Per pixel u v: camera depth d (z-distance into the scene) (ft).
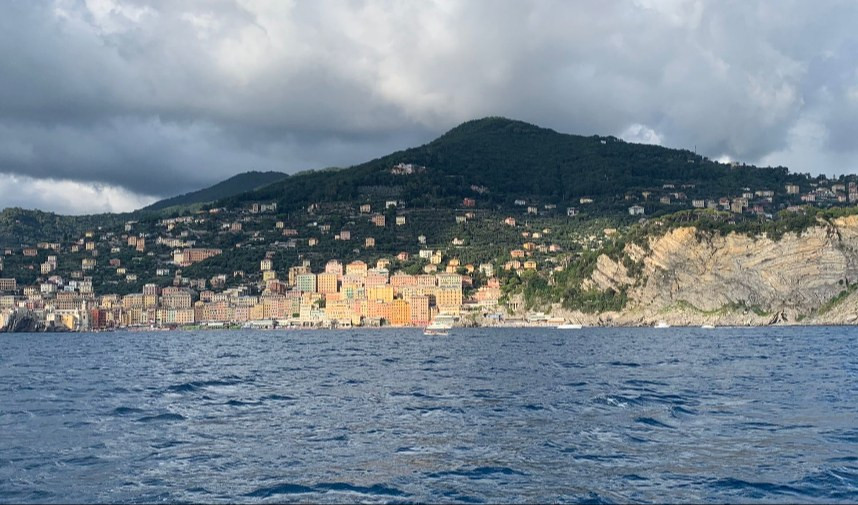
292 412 288.10
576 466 195.31
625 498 169.17
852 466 190.80
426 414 278.26
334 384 394.93
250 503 168.96
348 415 278.46
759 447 213.87
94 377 467.93
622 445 219.00
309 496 173.06
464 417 269.85
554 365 513.45
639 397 312.91
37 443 230.07
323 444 225.56
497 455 208.44
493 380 404.36
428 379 415.64
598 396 320.09
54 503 169.78
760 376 415.23
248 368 535.19
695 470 189.88
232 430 249.55
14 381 440.45
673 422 253.65
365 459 205.67
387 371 479.41
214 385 397.19
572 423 254.06
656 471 189.67
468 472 190.80
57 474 192.75
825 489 173.17
